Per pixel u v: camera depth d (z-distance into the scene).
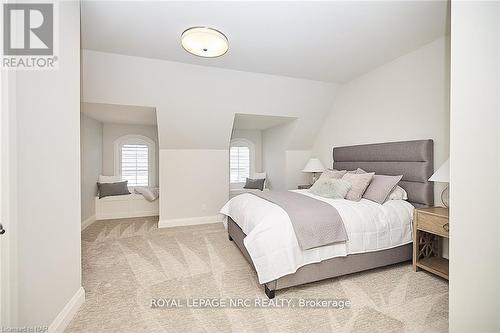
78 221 1.79
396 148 3.04
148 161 5.32
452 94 1.27
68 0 1.66
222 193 4.55
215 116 3.99
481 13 1.16
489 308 1.16
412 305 1.85
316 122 4.68
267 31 2.40
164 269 2.45
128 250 2.98
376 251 2.33
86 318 1.67
